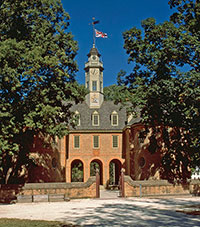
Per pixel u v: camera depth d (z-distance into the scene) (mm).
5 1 26656
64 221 14828
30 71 24250
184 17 27375
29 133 30656
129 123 46688
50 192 28641
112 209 20094
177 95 25891
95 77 53656
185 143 34375
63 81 30406
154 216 16422
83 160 48281
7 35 26594
